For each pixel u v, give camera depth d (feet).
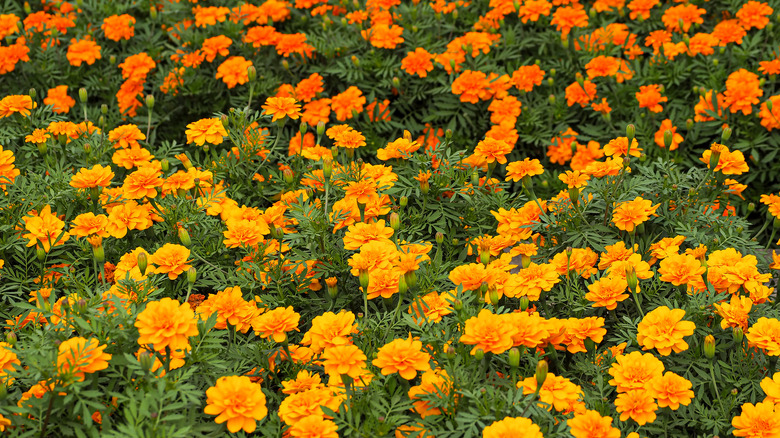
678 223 10.14
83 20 17.74
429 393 6.86
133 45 17.69
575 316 8.89
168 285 9.26
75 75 16.67
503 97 15.37
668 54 15.60
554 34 16.83
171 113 16.16
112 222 9.49
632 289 8.16
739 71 14.64
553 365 8.70
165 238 10.42
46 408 6.37
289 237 9.14
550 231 10.30
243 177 12.10
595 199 10.56
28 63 16.34
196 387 7.46
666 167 11.06
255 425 6.66
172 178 10.30
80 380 6.27
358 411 7.02
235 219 10.07
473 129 15.97
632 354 7.39
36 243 9.46
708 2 17.92
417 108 16.39
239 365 7.97
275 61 16.63
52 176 10.68
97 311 7.10
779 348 7.46
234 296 8.10
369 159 15.78
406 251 9.04
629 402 7.04
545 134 15.61
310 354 8.19
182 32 16.65
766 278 8.52
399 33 16.05
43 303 7.58
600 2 17.81
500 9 16.87
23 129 12.32
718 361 8.11
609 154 11.69
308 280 9.37
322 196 11.10
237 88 16.21
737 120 15.06
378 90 15.84
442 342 7.50
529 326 7.13
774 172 14.73
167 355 6.72
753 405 7.65
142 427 6.40
